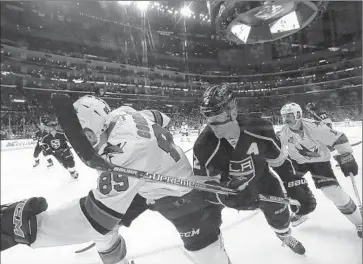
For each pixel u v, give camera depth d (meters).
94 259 1.23
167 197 0.97
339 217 1.09
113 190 0.70
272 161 1.02
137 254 1.04
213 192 0.91
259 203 0.95
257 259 0.89
